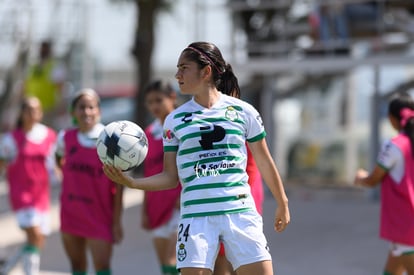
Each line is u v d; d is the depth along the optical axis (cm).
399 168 1972
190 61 1451
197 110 1455
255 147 1470
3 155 2630
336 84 4744
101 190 2141
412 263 1972
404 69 4419
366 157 4672
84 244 2227
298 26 4662
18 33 6141
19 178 2625
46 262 3011
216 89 1489
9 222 3962
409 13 4431
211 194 1414
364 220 3819
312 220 3847
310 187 4825
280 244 3272
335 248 3169
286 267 2844
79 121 2180
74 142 2181
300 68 4475
